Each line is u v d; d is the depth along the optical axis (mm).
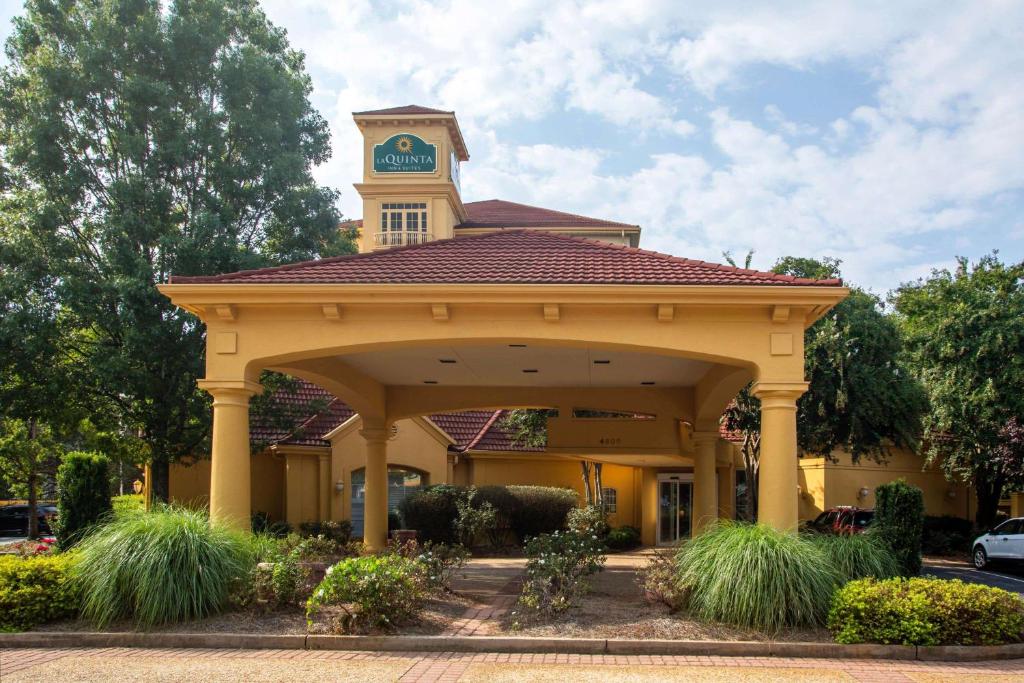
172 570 9727
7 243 18359
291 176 20750
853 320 21234
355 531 24953
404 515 22516
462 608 11039
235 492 11492
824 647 8852
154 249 19516
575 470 28453
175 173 20172
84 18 20031
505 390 18297
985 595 9281
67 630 9461
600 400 18281
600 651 8914
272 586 10039
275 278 11602
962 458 24562
